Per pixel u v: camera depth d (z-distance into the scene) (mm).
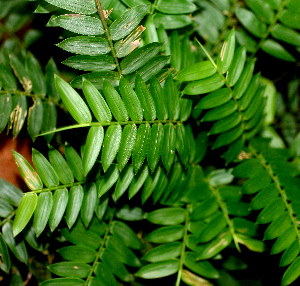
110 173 430
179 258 465
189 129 471
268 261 490
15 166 509
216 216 460
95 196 446
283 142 528
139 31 410
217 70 425
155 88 414
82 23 399
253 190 460
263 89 464
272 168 469
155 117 413
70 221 431
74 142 506
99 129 388
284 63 532
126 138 400
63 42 398
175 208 477
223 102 440
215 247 450
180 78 421
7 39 531
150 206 491
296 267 425
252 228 458
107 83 393
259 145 492
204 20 503
